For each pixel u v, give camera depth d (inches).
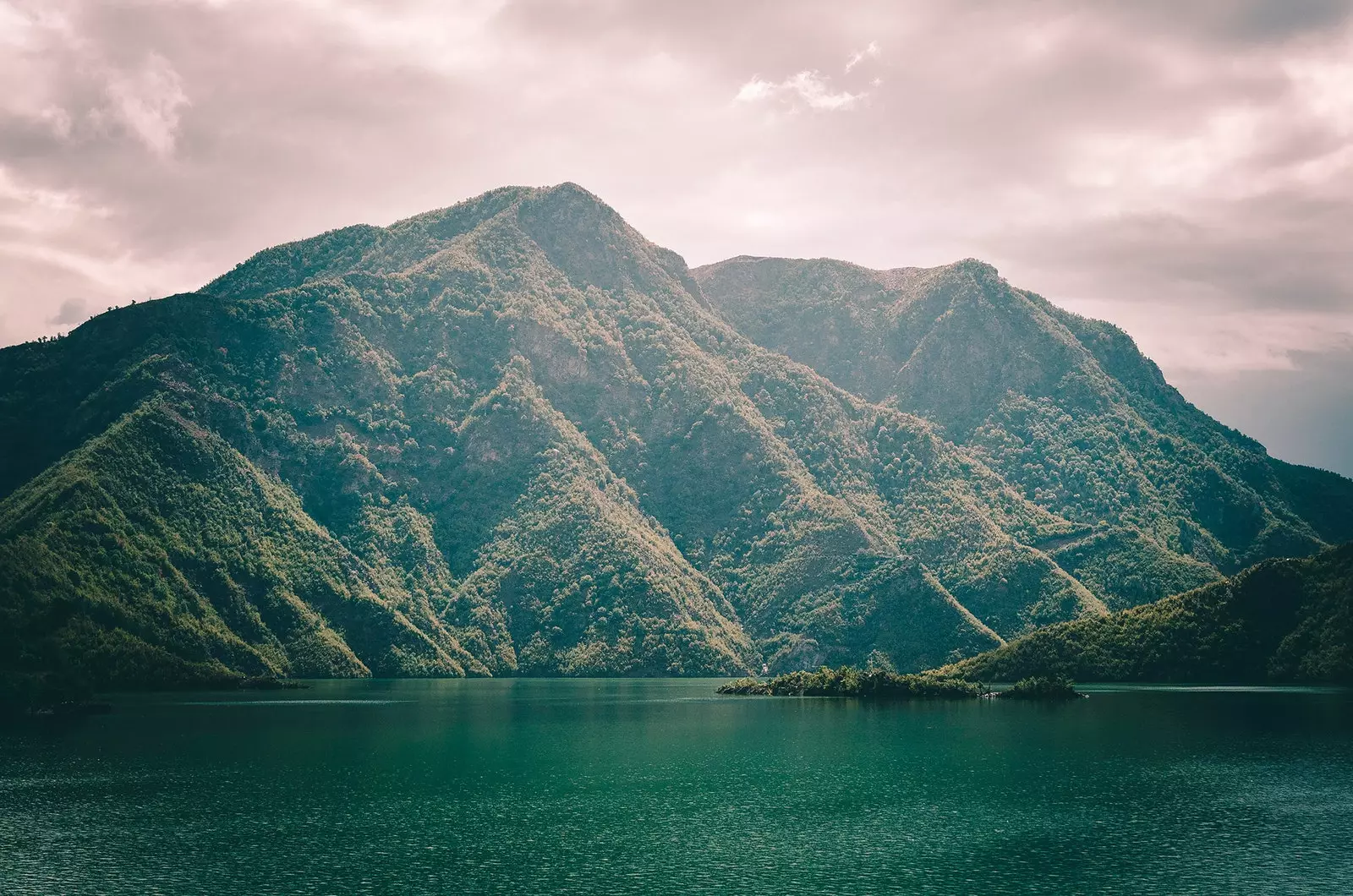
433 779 7313.0
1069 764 7864.2
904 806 6505.9
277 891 4906.5
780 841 5733.3
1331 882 5049.2
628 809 6451.8
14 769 7623.0
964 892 4931.1
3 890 4911.4
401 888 4965.6
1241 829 5944.9
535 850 5561.0
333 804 6550.2
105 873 5142.7
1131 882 5054.1
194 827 5974.4
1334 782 7170.3
